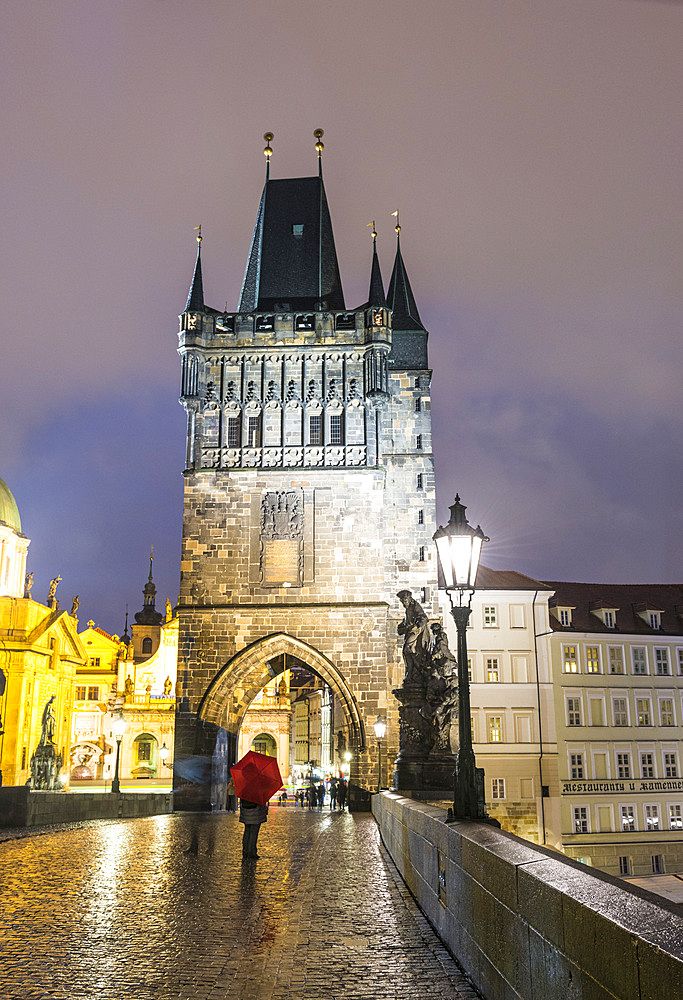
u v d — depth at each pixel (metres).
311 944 11.60
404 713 34.31
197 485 58.62
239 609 56.84
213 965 10.41
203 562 57.59
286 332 60.38
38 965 10.23
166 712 101.81
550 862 7.31
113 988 9.34
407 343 62.62
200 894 15.50
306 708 119.00
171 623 105.69
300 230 67.88
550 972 6.38
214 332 60.62
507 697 66.75
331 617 56.59
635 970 4.77
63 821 33.88
